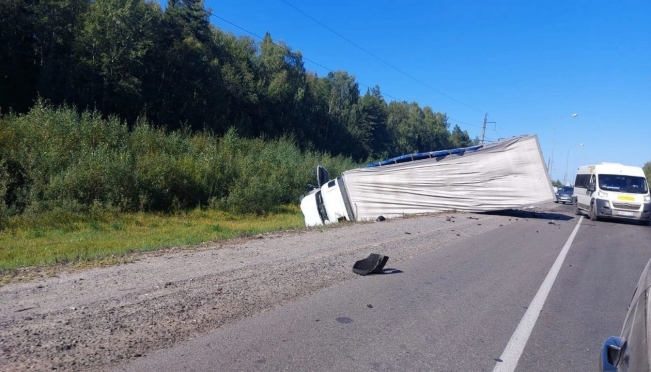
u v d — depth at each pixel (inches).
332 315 267.7
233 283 323.6
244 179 1124.5
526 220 859.4
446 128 4097.0
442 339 239.0
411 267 400.2
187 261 394.3
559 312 293.3
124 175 890.7
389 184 878.4
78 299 275.1
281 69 2728.8
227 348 216.4
